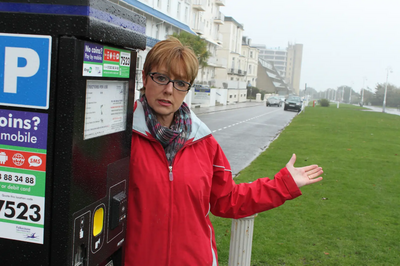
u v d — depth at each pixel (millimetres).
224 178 1812
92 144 1163
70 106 1039
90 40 1085
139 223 1540
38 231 1106
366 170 8578
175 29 32344
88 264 1207
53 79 1033
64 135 1054
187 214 1585
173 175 1565
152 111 1630
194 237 1599
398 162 9953
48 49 1027
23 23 1034
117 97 1297
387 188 6926
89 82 1114
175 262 1559
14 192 1111
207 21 48531
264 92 84000
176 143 1601
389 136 17234
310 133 16578
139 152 1566
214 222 4688
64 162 1063
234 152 10742
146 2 25938
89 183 1166
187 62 1556
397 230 4746
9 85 1062
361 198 6141
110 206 1313
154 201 1540
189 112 1701
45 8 1022
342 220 5004
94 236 1229
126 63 1315
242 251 2686
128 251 1549
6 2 1044
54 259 1104
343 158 10141
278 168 8281
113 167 1309
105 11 1103
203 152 1714
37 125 1063
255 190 1872
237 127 18203
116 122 1307
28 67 1045
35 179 1090
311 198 5980
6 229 1131
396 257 3957
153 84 1561
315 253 3953
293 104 38500
